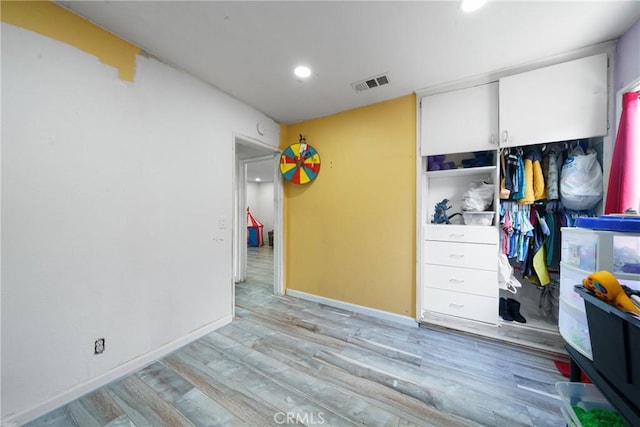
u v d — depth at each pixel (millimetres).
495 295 1941
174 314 1833
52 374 1256
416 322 2225
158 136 1722
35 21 1195
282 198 3082
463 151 2037
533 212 1918
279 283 3092
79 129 1347
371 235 2482
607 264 904
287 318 2398
